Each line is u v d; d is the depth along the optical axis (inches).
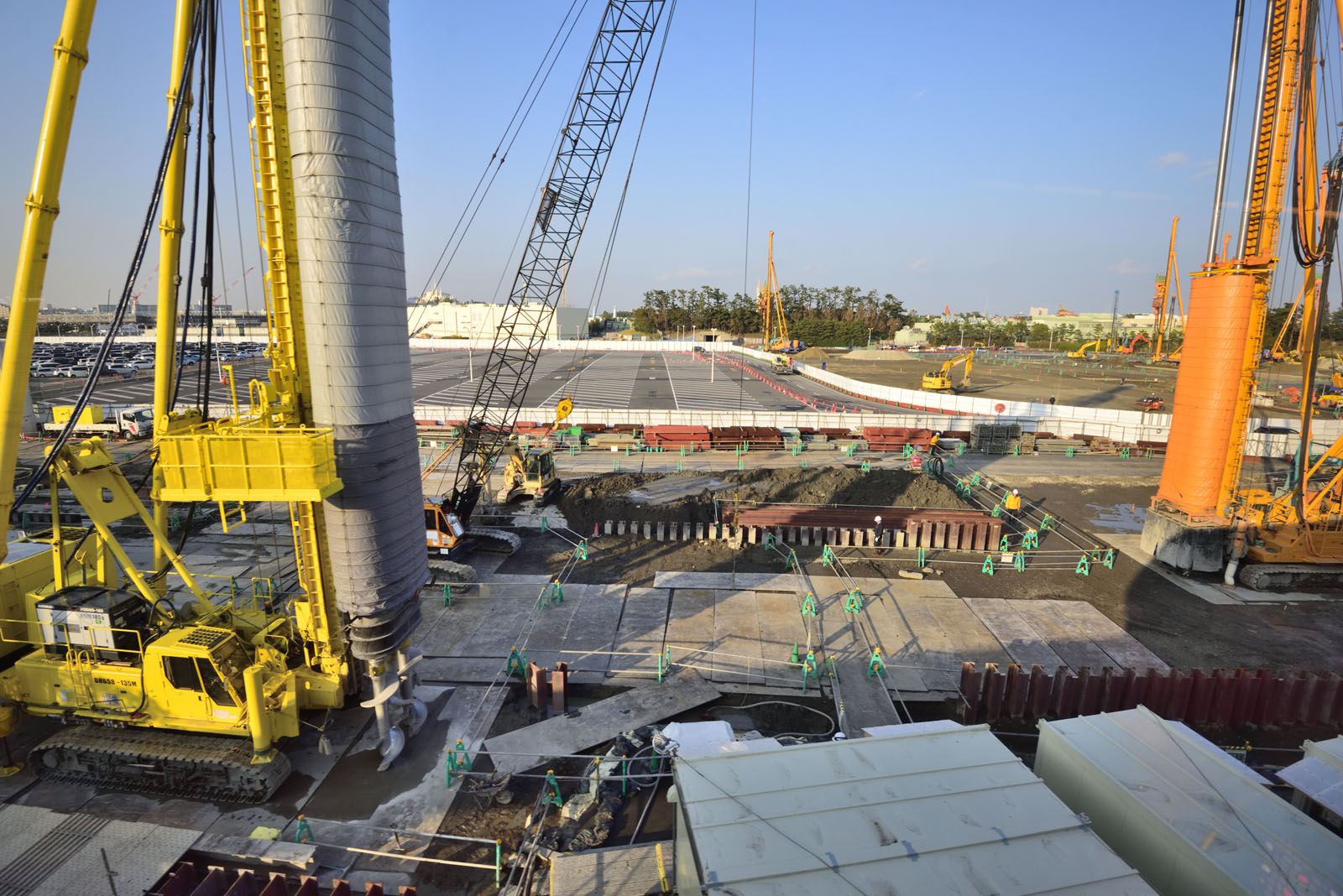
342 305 509.4
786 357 3917.3
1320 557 961.5
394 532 563.2
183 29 578.9
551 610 874.1
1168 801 365.7
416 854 490.3
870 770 363.3
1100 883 285.7
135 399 2559.1
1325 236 884.0
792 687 705.6
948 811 330.0
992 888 281.6
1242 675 656.4
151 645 540.4
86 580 638.5
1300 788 435.2
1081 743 422.6
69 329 6658.5
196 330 5428.2
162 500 530.6
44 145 516.7
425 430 2005.4
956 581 979.3
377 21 525.7
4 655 606.2
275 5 504.4
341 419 521.3
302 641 636.1
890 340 7859.3
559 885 433.7
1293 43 862.5
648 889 429.4
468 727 635.5
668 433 1818.4
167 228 631.8
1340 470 975.0
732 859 296.2
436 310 7204.7
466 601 899.4
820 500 1301.7
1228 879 311.9
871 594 929.5
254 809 530.0
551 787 545.3
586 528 1189.7
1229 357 959.0
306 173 490.0
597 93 1149.7
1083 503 1379.2
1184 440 1021.2
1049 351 6560.0
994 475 1584.6
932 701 699.4
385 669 581.9
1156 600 924.6
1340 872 318.0
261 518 1245.7
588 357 5270.7
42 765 565.6
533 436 1828.2
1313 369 931.3
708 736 571.5
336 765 579.2
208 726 547.2
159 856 471.2
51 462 551.8
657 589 943.0
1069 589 957.2
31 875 454.0
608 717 639.8
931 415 2060.8
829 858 296.8
